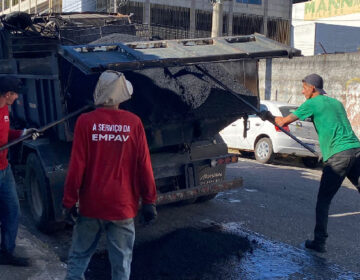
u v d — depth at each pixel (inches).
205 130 236.2
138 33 335.9
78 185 117.5
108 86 120.5
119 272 122.5
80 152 117.2
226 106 234.7
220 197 305.0
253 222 250.5
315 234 207.8
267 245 214.5
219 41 216.2
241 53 200.5
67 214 120.2
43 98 234.5
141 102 213.3
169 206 279.0
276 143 440.5
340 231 239.0
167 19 1309.1
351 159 200.1
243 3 1528.1
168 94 221.3
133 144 121.1
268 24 1593.3
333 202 301.9
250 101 250.8
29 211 260.7
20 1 1464.1
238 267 187.6
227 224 245.1
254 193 319.0
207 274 179.9
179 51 195.8
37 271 165.6
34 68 238.5
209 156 247.6
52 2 1170.6
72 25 315.9
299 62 746.2
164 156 234.1
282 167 437.7
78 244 123.2
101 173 118.3
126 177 120.5
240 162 460.1
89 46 186.5
